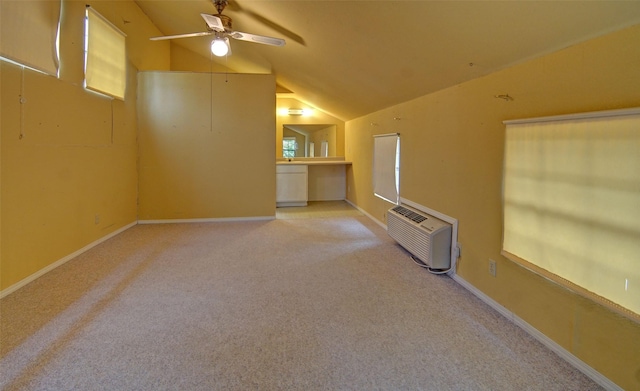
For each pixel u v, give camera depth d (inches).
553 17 62.7
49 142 118.9
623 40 58.4
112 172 167.0
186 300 98.9
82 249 141.6
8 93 100.2
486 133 97.0
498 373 67.4
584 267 65.4
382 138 186.9
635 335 57.7
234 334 81.1
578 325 68.0
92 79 144.5
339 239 167.2
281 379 65.5
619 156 58.2
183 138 199.2
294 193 260.4
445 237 117.8
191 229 186.1
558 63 71.7
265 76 202.2
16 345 74.7
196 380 64.8
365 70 136.5
